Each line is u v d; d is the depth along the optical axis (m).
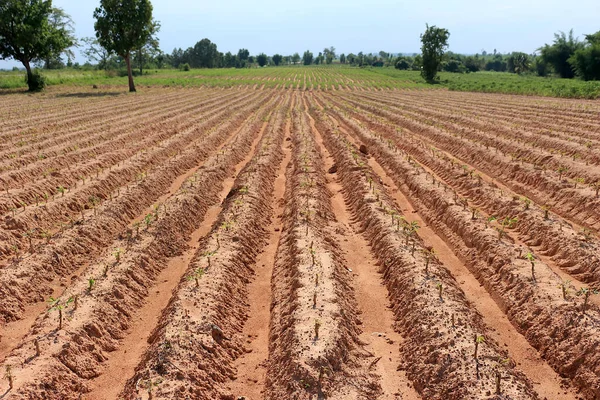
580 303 9.20
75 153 22.64
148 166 22.00
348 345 8.74
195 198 17.03
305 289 10.22
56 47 58.25
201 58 169.88
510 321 9.98
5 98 50.03
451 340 8.35
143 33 59.78
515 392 7.15
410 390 7.96
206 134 29.12
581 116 32.16
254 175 19.39
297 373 7.62
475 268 12.18
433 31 93.88
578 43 89.06
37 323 9.36
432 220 15.53
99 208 15.49
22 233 13.83
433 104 46.62
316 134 32.84
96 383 8.41
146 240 13.18
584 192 15.68
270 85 84.50
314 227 13.89
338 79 101.44
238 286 11.26
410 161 21.62
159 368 7.88
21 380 7.66
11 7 52.75
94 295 10.24
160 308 10.92
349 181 19.19
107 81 78.12
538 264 11.05
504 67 168.00
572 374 8.16
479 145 24.06
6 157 21.58
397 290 10.79
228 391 8.05
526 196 18.06
